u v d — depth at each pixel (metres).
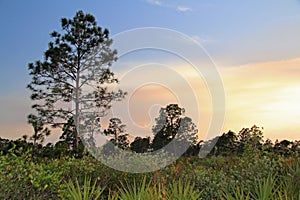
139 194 3.20
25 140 10.95
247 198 3.31
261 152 6.69
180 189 3.23
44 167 5.91
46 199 5.13
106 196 5.88
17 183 5.14
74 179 6.25
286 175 4.60
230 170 5.91
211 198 5.12
